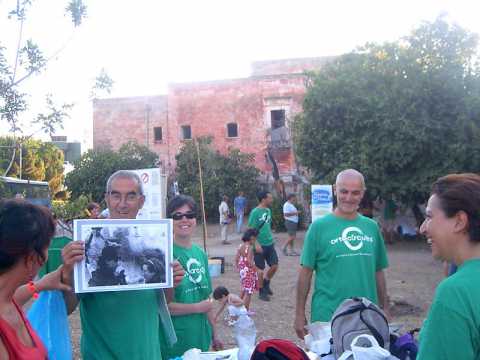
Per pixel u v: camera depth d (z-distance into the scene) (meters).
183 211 4.49
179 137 38.53
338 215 4.82
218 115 37.72
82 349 3.44
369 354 3.37
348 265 4.61
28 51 8.49
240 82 37.28
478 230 2.25
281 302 10.77
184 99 38.47
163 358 4.16
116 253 3.29
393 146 19.20
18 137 10.88
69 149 42.59
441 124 19.06
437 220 2.34
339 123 20.62
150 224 3.40
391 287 11.98
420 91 19.17
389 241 21.61
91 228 3.27
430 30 20.17
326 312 4.57
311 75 22.55
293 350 2.99
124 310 3.37
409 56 19.95
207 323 4.50
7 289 2.23
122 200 3.64
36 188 14.93
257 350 3.01
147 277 3.35
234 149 34.84
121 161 33.91
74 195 33.69
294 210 18.58
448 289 2.17
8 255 2.16
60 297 3.21
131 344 3.35
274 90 36.47
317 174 21.86
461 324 2.09
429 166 19.47
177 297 4.30
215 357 4.02
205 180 33.28
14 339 2.14
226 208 23.91
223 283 12.95
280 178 35.12
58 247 3.41
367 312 3.68
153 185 10.24
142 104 39.25
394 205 21.67
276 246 21.77
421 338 2.24
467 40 19.73
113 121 39.75
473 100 18.70
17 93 8.43
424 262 16.28
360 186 4.75
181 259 4.41
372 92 20.02
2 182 9.05
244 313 4.15
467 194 2.27
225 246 22.64
